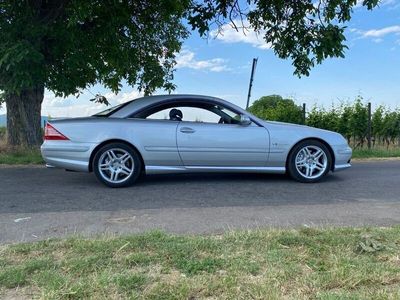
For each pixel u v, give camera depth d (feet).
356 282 9.53
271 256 11.09
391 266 10.44
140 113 22.54
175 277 9.88
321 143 23.71
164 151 22.22
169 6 38.88
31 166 29.96
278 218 15.74
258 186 22.41
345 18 35.53
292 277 9.84
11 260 11.00
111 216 16.07
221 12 39.55
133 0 37.78
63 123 22.15
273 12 38.93
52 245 12.01
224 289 9.23
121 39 39.06
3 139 42.22
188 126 22.49
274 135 23.08
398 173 27.63
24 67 29.35
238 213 16.51
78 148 21.83
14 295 9.15
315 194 20.48
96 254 11.16
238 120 23.12
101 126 21.91
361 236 12.57
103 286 9.28
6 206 17.71
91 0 31.78
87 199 19.12
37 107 37.88
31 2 32.22
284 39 39.27
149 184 22.90
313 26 37.52
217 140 22.56
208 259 10.87
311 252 11.37
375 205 18.06
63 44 32.73
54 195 20.01
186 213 16.48
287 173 23.97
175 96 23.15
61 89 33.35
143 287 9.35
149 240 12.22
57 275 9.87
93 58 35.99
